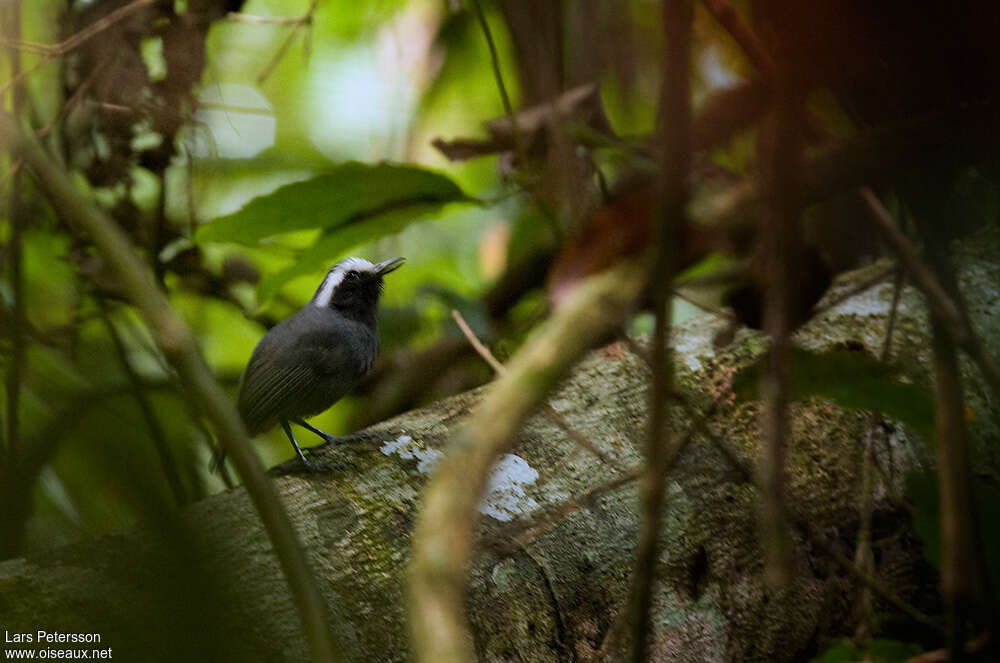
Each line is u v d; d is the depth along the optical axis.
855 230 5.39
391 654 5.25
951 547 3.50
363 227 6.88
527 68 8.23
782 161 3.24
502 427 2.50
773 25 3.56
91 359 8.59
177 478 6.66
